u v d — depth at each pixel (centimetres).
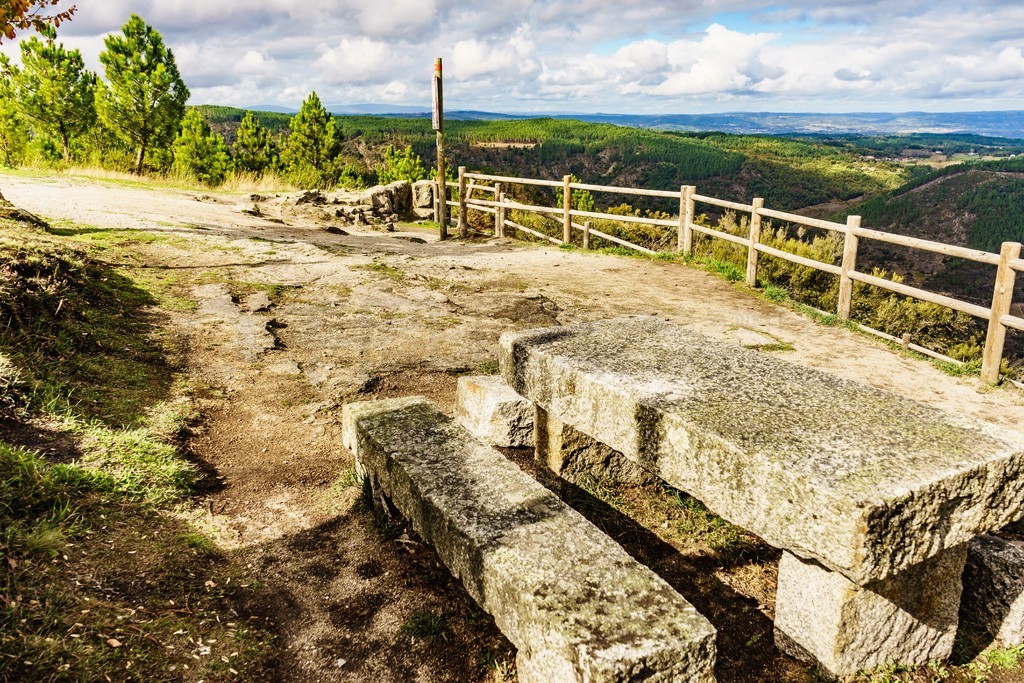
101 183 1403
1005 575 269
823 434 251
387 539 314
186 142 2448
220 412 432
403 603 275
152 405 414
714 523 344
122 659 216
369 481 342
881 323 1069
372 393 479
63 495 288
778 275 1335
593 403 316
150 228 885
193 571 274
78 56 2186
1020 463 236
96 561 258
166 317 569
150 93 2194
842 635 233
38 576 237
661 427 274
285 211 1397
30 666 199
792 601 250
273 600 271
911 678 250
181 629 239
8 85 2092
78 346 457
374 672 240
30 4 676
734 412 272
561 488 364
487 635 260
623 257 1028
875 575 208
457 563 258
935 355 601
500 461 307
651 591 217
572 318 685
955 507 222
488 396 404
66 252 598
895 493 205
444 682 238
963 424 261
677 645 192
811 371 326
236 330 562
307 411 443
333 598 276
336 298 684
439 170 1238
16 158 2055
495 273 873
